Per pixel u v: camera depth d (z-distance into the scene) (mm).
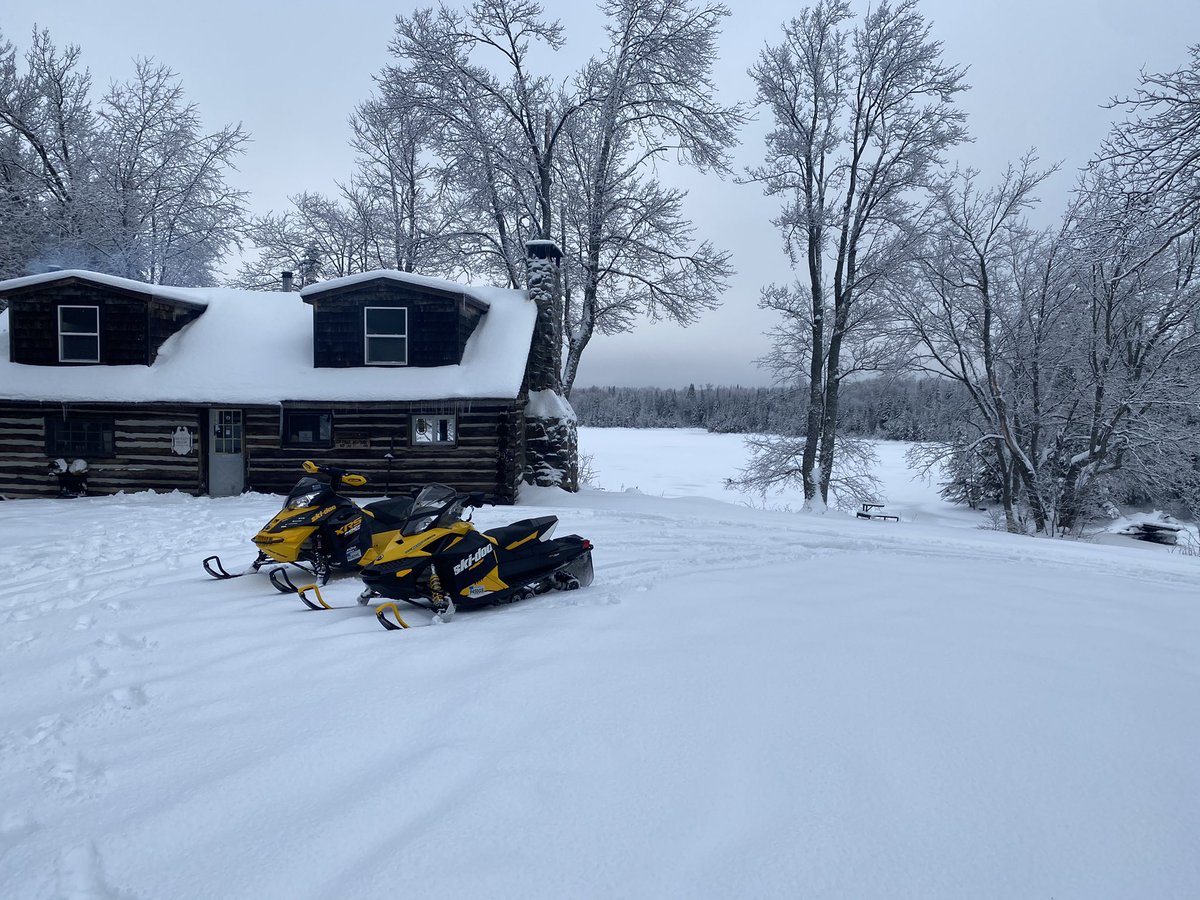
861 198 23250
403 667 4707
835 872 2578
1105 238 10836
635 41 23938
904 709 3912
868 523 15656
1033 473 23547
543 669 4547
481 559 6305
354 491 16938
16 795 3221
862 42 22359
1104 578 8312
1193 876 2572
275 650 5121
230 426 17266
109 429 16891
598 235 24844
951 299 23969
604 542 10141
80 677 4707
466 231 24922
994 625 5543
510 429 16859
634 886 2502
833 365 24141
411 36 22844
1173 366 22156
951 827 2852
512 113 23828
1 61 24516
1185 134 9734
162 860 2719
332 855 2707
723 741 3557
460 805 3012
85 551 9234
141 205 26859
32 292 16594
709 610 5891
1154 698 4113
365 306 16844
